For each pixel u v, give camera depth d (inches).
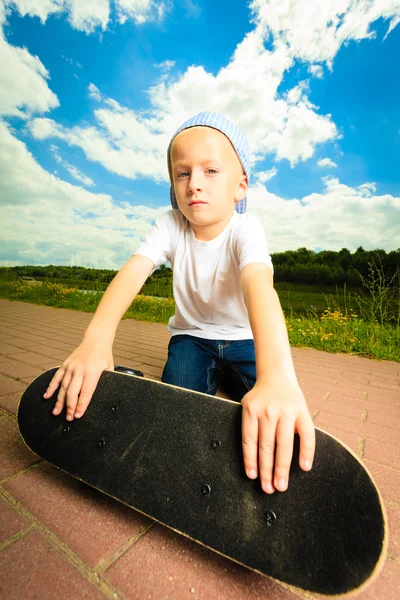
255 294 33.6
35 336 122.6
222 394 66.0
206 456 25.3
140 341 134.1
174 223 54.9
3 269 483.8
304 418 22.9
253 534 22.2
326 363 117.9
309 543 20.9
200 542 23.3
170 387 29.5
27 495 32.0
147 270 49.4
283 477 21.9
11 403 55.2
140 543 26.7
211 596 22.5
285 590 23.3
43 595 21.8
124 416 30.3
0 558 24.6
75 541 26.6
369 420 62.1
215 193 43.9
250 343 55.2
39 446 33.6
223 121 45.1
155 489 26.3
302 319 197.3
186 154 43.2
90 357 34.1
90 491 32.9
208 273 51.4
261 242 44.2
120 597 22.0
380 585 24.8
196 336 55.7
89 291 299.7
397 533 30.9
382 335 153.6
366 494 20.6
